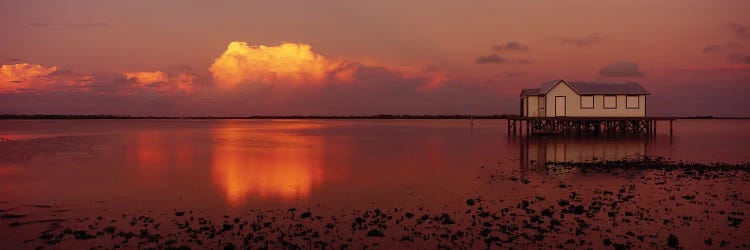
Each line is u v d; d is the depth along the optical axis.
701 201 16.33
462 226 13.58
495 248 11.74
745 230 12.87
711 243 11.89
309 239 12.59
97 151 38.81
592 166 25.84
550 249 11.63
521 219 14.22
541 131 51.91
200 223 14.21
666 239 12.22
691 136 58.66
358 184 20.89
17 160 31.34
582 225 13.47
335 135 67.62
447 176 23.00
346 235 12.89
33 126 122.56
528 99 52.91
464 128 100.19
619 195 17.50
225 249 11.86
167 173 24.83
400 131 83.38
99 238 12.73
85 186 20.73
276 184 21.05
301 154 35.88
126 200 17.59
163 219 14.70
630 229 13.06
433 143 47.41
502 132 75.31
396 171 25.12
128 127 115.75
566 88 49.59
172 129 98.94
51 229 13.63
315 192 18.98
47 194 18.86
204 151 39.03
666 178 21.52
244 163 29.53
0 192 19.30
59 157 33.53
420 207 15.99
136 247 12.02
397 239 12.50
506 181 21.16
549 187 19.47
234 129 98.44
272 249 11.86
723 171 23.67
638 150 35.94
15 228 13.73
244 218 14.77
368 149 40.44
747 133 69.31
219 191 19.34
